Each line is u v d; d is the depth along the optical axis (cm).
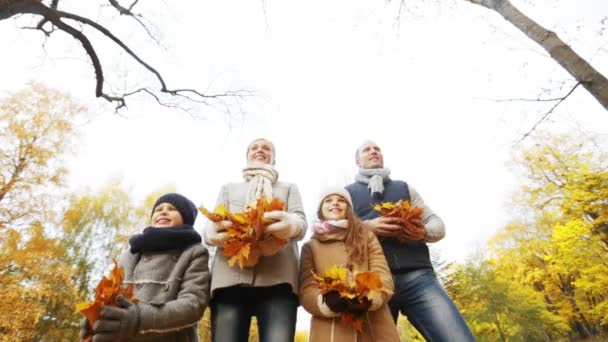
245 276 163
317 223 206
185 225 188
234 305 167
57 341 1063
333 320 164
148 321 130
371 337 160
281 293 171
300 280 186
